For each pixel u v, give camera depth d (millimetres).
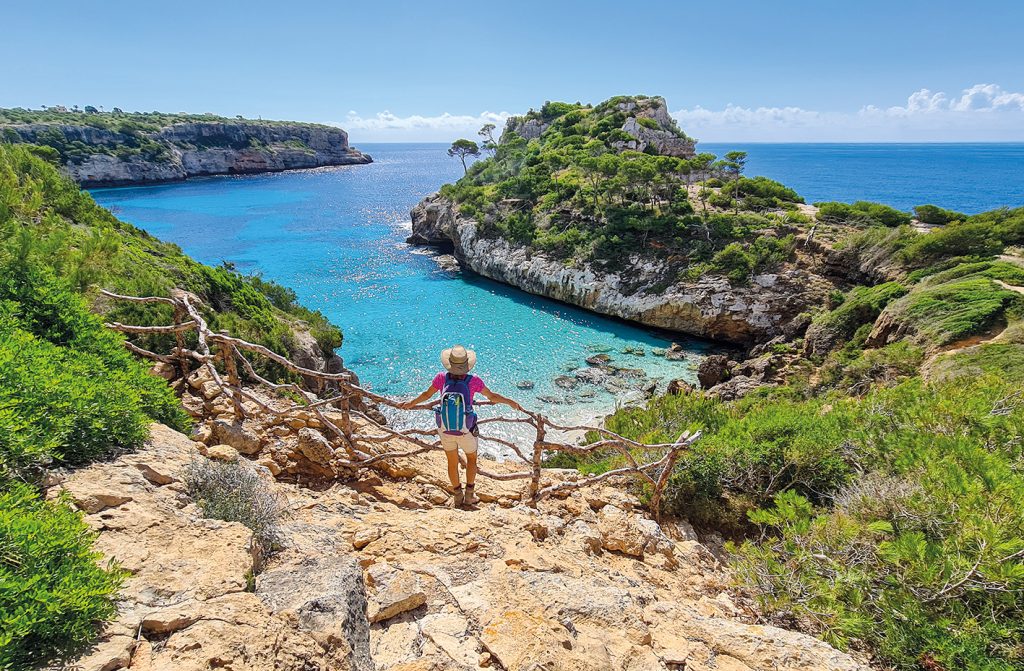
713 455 8398
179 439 5500
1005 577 4637
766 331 39625
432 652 3527
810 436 8586
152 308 11031
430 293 52250
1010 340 21031
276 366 13836
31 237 7023
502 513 6168
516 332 41656
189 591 3158
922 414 8234
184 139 164375
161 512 3951
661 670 3645
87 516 3678
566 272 49531
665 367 35844
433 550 5066
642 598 4871
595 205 57125
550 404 29625
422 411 27891
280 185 146750
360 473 6680
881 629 4973
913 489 6266
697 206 57625
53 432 4121
